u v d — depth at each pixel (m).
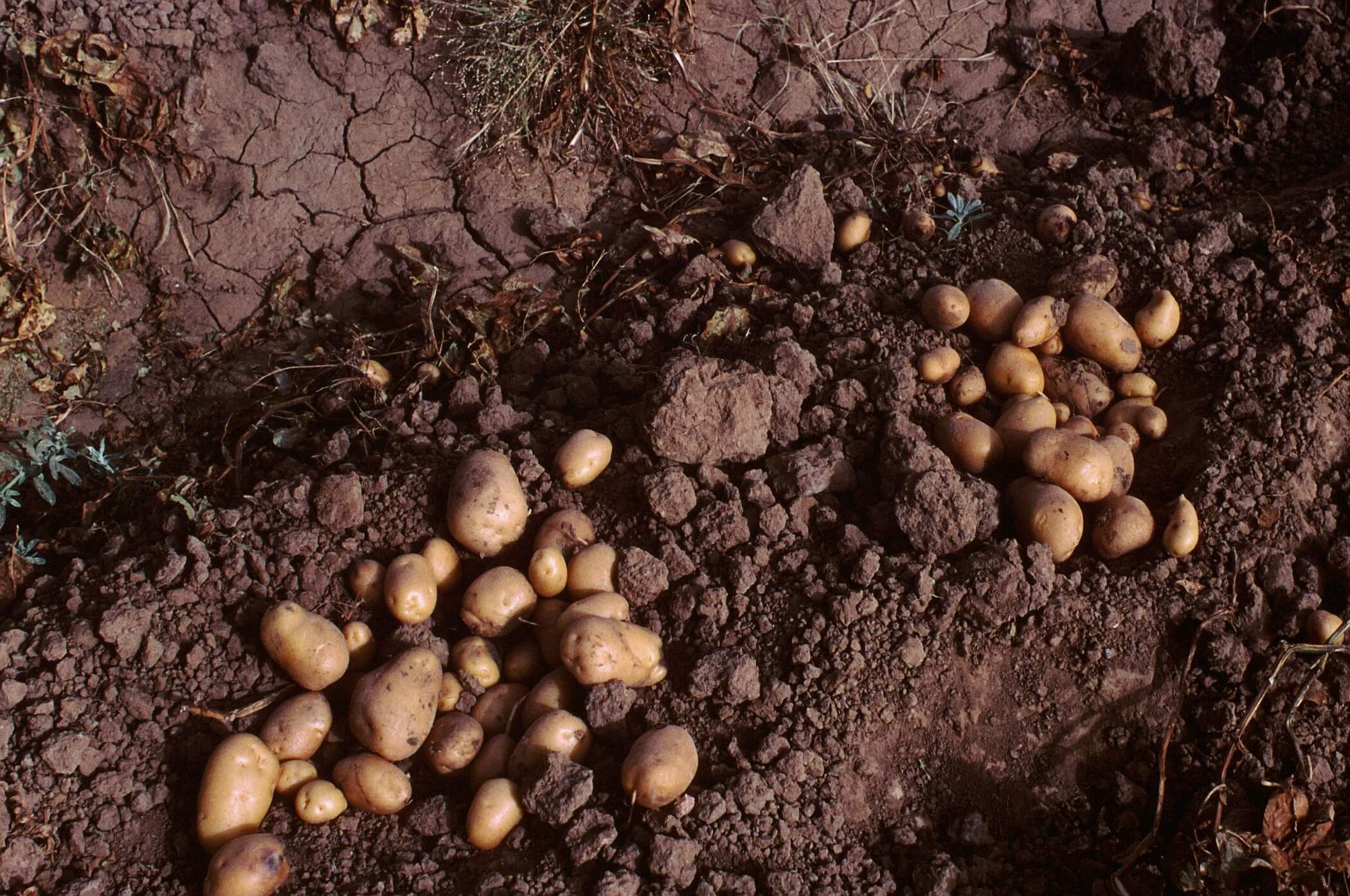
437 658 1.81
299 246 2.23
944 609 1.81
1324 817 1.72
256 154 2.23
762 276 2.13
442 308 2.12
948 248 2.10
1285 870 1.71
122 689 1.81
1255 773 1.76
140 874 1.74
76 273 2.21
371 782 1.75
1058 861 1.77
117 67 2.18
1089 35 2.43
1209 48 2.31
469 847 1.74
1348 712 1.80
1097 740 1.80
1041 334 1.95
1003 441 1.92
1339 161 2.25
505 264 2.23
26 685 1.81
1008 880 1.76
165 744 1.80
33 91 2.17
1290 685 1.80
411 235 2.24
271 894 1.71
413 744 1.76
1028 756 1.80
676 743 1.73
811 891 1.71
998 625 1.81
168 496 1.95
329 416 2.05
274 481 1.94
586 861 1.71
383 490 1.90
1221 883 1.71
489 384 2.04
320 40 2.24
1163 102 2.33
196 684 1.82
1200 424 1.93
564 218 2.24
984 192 2.21
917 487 1.83
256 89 2.23
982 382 1.96
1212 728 1.79
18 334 2.16
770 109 2.34
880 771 1.78
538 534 1.87
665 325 2.07
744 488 1.90
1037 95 2.37
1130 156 2.26
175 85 2.20
